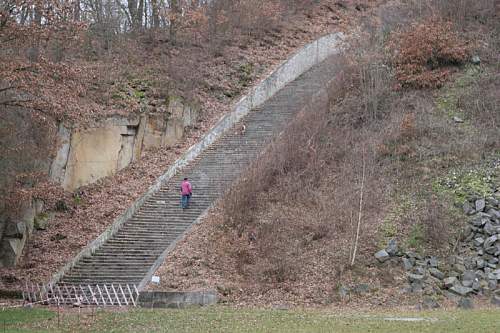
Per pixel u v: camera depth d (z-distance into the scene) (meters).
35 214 22.33
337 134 25.86
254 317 14.88
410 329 12.70
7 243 20.36
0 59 17.09
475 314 14.88
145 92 29.58
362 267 18.66
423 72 28.56
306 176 23.70
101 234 21.41
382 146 24.36
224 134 29.75
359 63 29.39
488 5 32.38
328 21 43.69
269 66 35.75
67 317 15.09
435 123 25.42
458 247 19.16
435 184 22.19
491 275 17.67
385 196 21.98
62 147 24.45
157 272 18.91
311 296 17.66
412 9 33.88
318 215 21.31
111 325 13.91
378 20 35.62
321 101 28.75
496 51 29.45
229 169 26.02
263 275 18.77
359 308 16.62
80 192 24.91
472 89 27.08
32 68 17.64
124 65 31.42
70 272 19.67
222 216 21.78
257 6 40.44
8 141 20.33
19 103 18.05
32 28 17.12
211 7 39.06
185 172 26.62
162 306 17.36
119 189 25.53
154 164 27.39
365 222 20.72
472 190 21.31
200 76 32.84
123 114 27.30
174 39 35.81
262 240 20.12
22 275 19.53
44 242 21.59
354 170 23.25
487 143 23.77
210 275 18.75
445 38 29.31
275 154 24.86
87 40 31.19
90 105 26.69
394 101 27.36
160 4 37.59
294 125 26.98
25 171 20.84
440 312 15.55
